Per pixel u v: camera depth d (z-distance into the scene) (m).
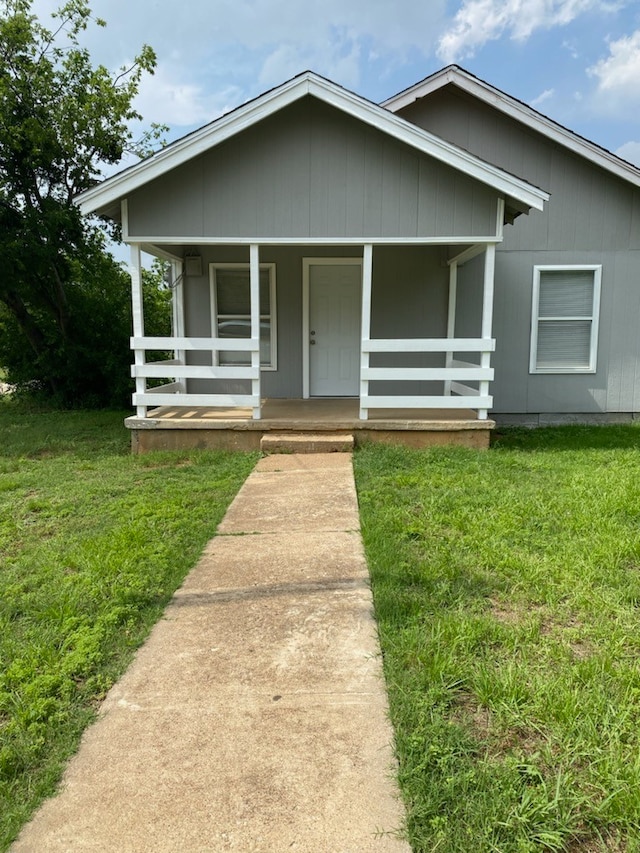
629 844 1.62
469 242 6.71
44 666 2.57
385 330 8.84
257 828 1.73
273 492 5.23
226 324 8.98
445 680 2.36
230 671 2.55
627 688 2.28
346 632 2.85
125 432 8.88
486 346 6.77
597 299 8.77
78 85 12.05
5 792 1.90
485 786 1.82
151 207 6.70
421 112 8.68
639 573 3.36
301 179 6.66
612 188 8.61
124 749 2.09
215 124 6.32
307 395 9.05
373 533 4.03
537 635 2.69
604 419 9.03
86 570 3.57
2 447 7.71
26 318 12.38
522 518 4.27
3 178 11.17
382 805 1.80
